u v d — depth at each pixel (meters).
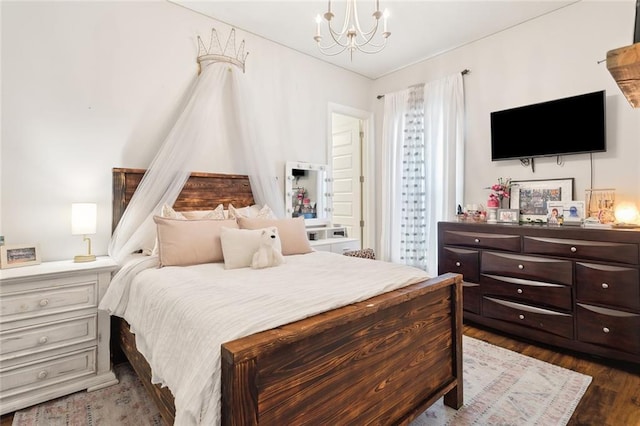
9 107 2.14
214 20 3.03
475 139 3.44
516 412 1.71
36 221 2.24
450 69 3.66
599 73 2.66
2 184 2.12
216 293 1.42
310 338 1.10
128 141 2.59
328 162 3.99
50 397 1.84
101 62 2.47
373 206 4.46
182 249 2.08
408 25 3.13
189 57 2.89
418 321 1.58
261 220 2.54
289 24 3.13
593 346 2.23
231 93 3.05
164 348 1.29
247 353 0.92
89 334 2.00
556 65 2.89
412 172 3.90
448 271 3.04
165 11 2.76
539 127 2.91
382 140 4.37
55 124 2.29
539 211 2.94
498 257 2.70
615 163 2.58
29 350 1.81
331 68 4.03
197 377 0.97
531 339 2.54
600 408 1.73
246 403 0.92
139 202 2.40
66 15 2.33
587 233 2.26
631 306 2.08
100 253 2.47
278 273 1.86
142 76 2.65
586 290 2.26
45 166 2.27
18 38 2.16
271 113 3.46
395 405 1.44
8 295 1.75
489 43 3.33
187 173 2.63
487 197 3.34
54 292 1.89
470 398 1.84
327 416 1.16
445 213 3.59
